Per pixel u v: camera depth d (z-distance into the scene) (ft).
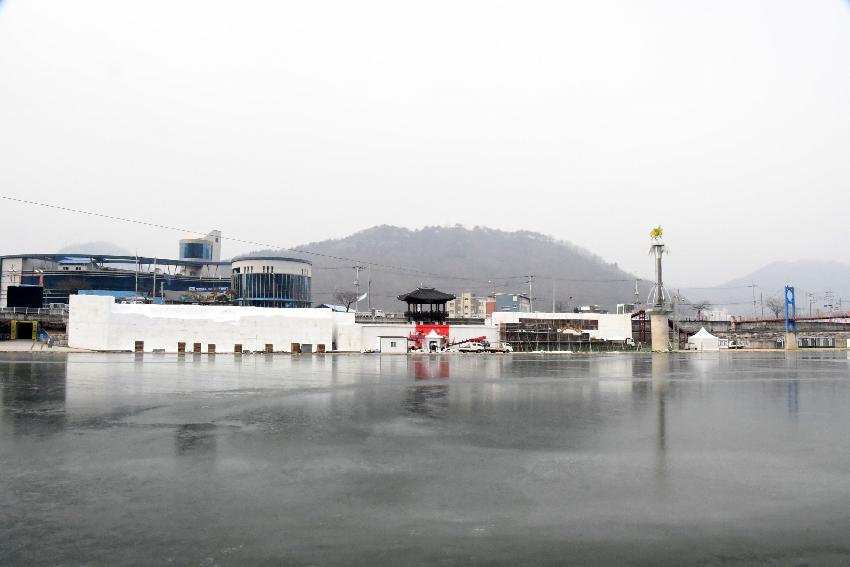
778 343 401.29
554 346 298.15
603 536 29.86
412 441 53.26
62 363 151.33
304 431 57.57
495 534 29.91
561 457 47.42
